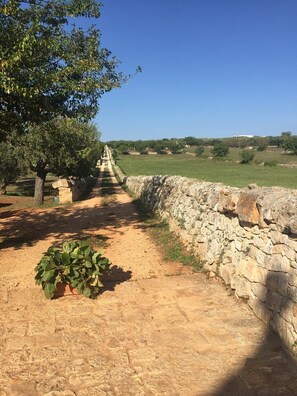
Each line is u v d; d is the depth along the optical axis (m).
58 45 7.37
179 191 10.84
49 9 7.79
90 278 5.70
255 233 5.42
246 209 5.50
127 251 8.83
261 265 5.04
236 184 29.38
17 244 9.78
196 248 8.05
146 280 6.58
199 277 6.70
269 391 3.46
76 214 15.16
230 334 4.54
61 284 5.73
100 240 10.01
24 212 15.80
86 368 3.86
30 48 6.54
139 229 11.50
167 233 10.32
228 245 6.34
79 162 20.70
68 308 5.36
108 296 5.82
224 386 3.55
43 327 4.78
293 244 4.31
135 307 5.39
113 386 3.57
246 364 3.90
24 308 5.39
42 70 7.13
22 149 15.95
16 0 6.86
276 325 4.46
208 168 57.97
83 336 4.54
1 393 3.48
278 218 4.56
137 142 130.12
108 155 105.38
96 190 28.58
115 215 14.58
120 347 4.27
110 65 8.46
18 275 7.01
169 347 4.26
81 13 7.95
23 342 4.40
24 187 32.88
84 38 8.37
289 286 4.30
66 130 15.64
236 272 5.80
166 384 3.59
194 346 4.28
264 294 4.85
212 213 7.46
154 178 15.86
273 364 3.89
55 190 29.77
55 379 3.68
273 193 5.12
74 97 8.25
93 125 26.05
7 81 6.31
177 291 5.99
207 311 5.20
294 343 4.05
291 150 91.31
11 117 7.71
